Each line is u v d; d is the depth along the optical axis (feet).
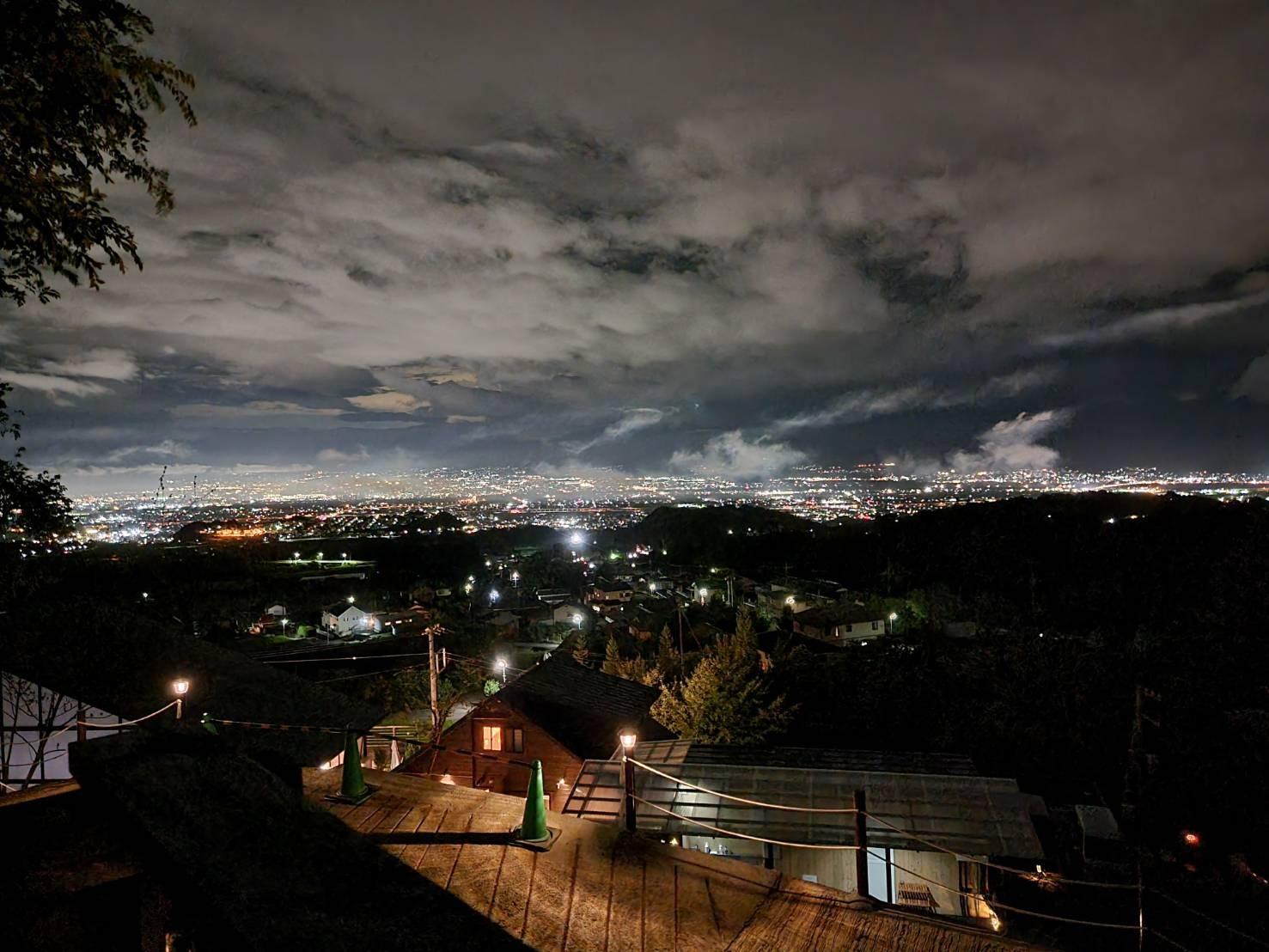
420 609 181.37
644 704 68.54
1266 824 43.88
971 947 14.06
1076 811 48.32
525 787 55.62
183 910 9.88
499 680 106.32
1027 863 38.42
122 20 17.13
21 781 37.14
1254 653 56.85
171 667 50.44
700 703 72.95
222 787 11.33
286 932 9.04
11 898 9.55
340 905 9.87
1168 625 77.66
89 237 18.25
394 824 18.38
